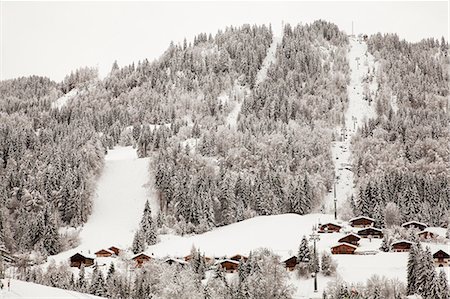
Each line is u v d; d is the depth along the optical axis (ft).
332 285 350.23
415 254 341.21
